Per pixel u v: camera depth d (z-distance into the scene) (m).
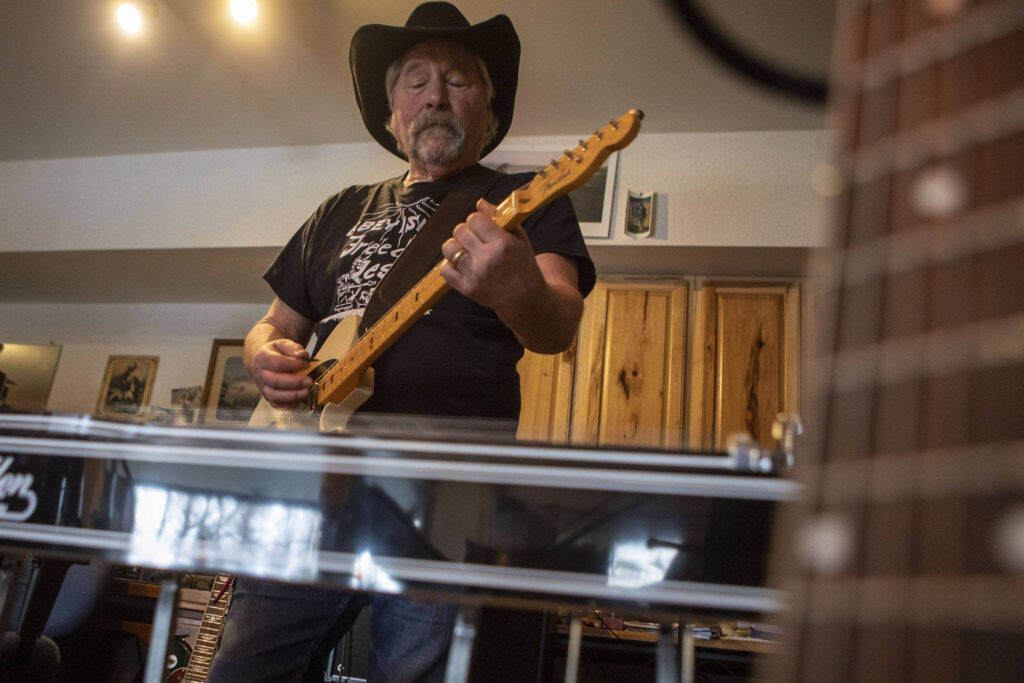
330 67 2.63
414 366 0.93
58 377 3.77
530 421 2.80
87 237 3.20
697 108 2.66
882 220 0.18
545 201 0.79
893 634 0.15
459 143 1.12
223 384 3.58
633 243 2.70
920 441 0.16
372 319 0.99
